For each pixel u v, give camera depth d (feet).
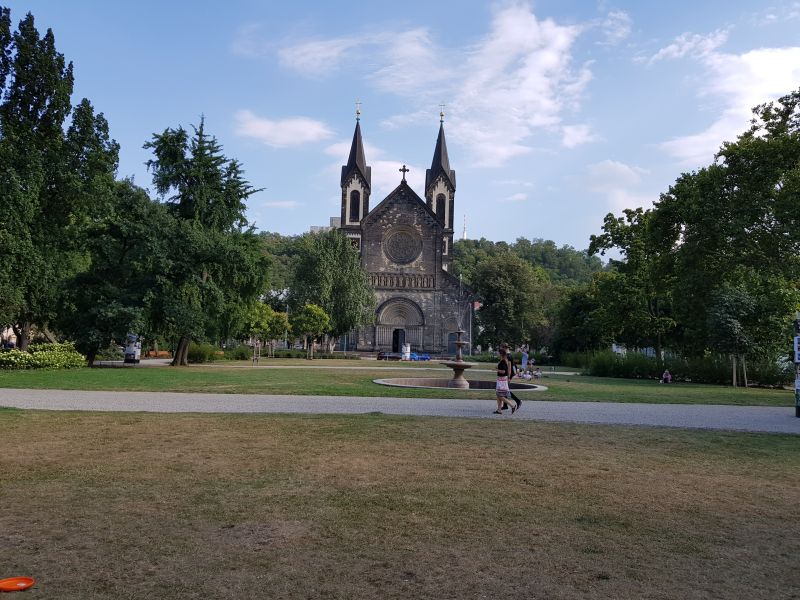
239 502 27.94
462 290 298.76
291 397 76.38
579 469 36.27
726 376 140.15
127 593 18.44
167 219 150.51
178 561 21.01
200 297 153.58
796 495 31.42
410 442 43.65
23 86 139.64
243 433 46.21
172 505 27.32
